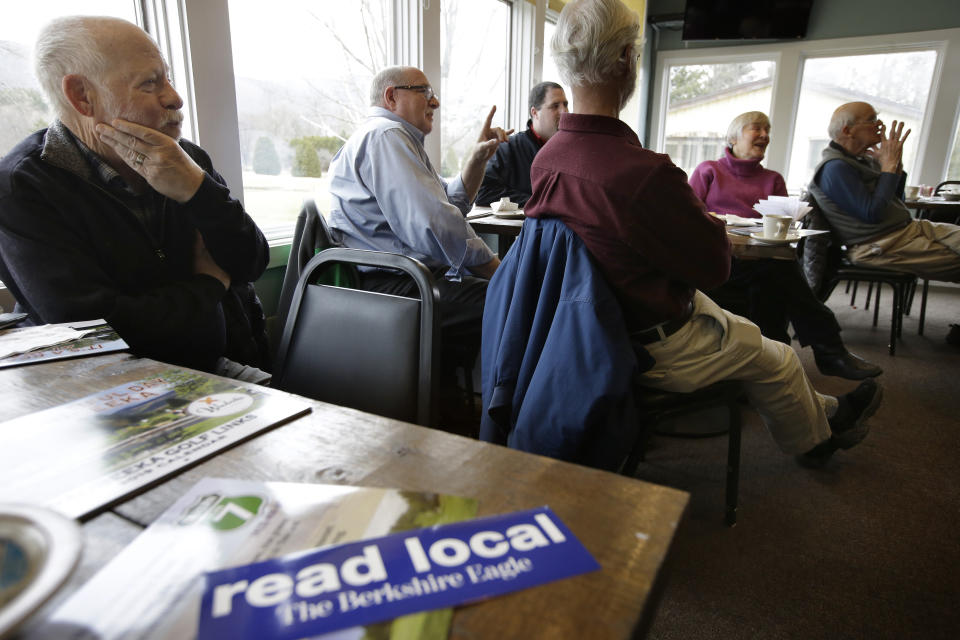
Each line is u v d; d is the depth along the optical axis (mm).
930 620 1178
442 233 1720
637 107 5406
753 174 2973
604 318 1021
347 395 1016
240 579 348
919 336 3205
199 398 625
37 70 1041
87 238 1096
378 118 1924
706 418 2123
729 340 1279
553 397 1025
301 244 1581
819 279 2660
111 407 601
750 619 1180
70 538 299
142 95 1042
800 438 1540
